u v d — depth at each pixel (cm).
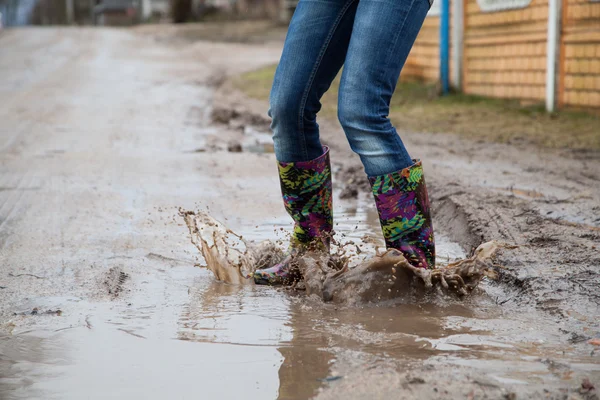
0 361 267
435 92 1512
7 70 2259
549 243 414
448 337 281
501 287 353
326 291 332
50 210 547
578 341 273
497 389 225
